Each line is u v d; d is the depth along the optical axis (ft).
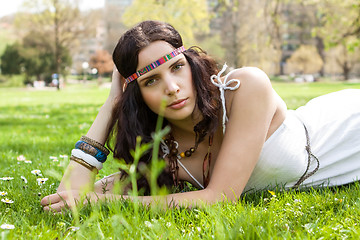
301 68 181.16
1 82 159.43
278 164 7.30
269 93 6.94
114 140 7.36
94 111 33.71
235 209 6.24
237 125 6.81
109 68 161.99
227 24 115.65
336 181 8.09
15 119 29.89
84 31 134.31
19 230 5.61
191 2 64.34
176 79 6.38
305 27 139.33
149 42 6.36
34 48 151.12
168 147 7.34
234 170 6.66
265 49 115.03
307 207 6.35
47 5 130.82
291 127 7.50
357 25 44.47
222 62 7.15
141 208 6.29
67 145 14.83
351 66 159.12
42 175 9.47
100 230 5.05
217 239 5.01
